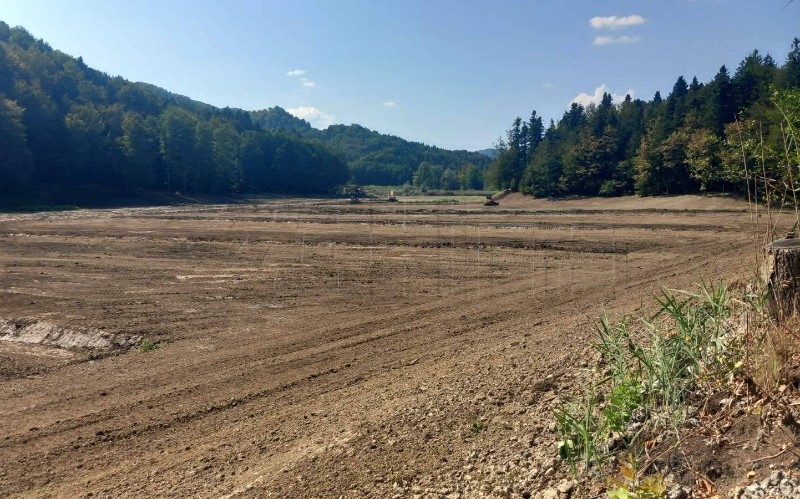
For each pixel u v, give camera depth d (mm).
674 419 3891
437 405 6016
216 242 28094
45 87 103562
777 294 4336
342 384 8328
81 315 13875
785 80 58844
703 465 3492
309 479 4934
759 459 3365
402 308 13883
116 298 15844
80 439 7102
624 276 16172
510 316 11984
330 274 19078
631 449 3854
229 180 113125
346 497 4512
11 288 17266
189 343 11586
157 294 16344
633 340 6129
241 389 8570
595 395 4852
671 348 4527
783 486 3109
